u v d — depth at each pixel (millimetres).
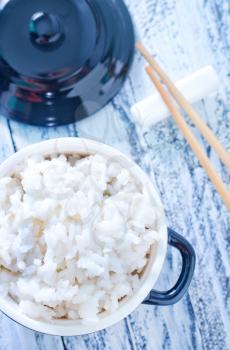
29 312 389
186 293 469
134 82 467
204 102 472
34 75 445
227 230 470
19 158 399
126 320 464
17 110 452
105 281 396
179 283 406
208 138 430
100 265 391
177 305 468
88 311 390
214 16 472
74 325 390
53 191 396
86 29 445
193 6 472
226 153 423
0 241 393
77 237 392
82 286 398
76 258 397
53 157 411
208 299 469
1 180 395
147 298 401
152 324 466
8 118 454
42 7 445
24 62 444
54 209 395
